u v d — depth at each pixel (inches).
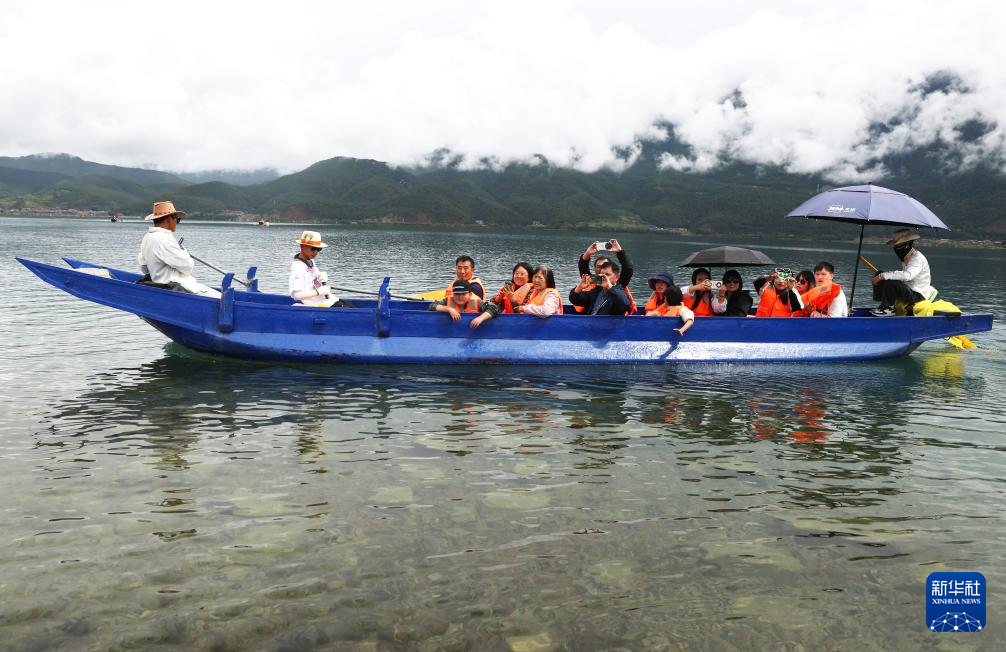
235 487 227.8
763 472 258.7
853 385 413.7
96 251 2007.9
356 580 170.6
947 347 557.0
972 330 506.6
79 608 155.1
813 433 312.5
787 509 224.1
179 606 157.2
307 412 321.1
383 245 3253.0
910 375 447.8
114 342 474.6
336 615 155.3
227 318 408.5
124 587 164.1
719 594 170.4
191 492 222.5
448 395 360.8
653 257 2817.4
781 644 151.5
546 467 256.2
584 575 176.9
